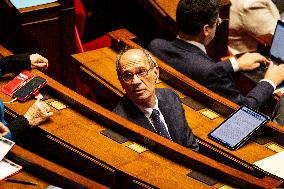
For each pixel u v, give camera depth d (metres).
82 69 12.64
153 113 10.48
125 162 9.42
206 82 12.25
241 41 15.70
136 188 9.17
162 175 9.23
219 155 10.68
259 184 9.06
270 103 12.66
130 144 9.81
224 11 14.38
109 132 10.04
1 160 9.12
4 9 13.12
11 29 13.24
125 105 10.56
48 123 10.16
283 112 11.67
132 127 9.96
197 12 12.12
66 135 9.91
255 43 15.68
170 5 14.56
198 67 12.24
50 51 13.55
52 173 8.88
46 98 10.84
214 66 12.27
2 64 11.26
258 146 10.76
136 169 9.30
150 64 10.35
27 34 13.12
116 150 9.66
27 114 10.12
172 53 12.48
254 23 15.27
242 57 12.95
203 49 12.55
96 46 15.45
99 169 9.49
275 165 10.19
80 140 9.82
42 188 8.77
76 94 10.73
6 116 10.59
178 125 10.71
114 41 13.16
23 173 9.02
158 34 14.93
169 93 10.93
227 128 10.94
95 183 8.76
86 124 10.20
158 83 12.14
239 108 11.26
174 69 12.12
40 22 13.12
